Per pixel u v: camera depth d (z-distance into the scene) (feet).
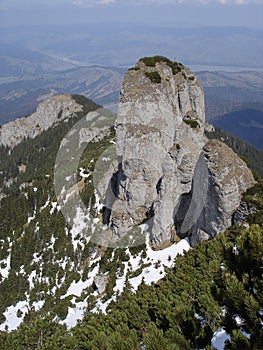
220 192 122.21
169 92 169.48
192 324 41.42
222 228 126.21
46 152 568.82
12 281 215.72
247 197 122.42
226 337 43.80
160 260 142.10
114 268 151.43
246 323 32.81
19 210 318.86
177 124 172.24
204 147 135.54
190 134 170.91
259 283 32.42
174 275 75.15
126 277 141.49
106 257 161.89
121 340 41.22
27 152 618.44
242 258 35.17
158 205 148.77
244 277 34.86
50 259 212.43
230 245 37.42
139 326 53.93
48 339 63.98
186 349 37.35
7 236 300.20
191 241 144.05
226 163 126.82
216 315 46.14
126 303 68.59
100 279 149.28
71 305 149.28
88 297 151.64
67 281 176.65
